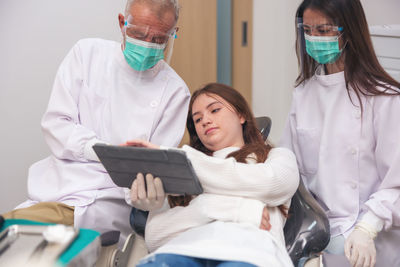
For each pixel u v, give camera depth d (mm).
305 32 1659
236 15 4016
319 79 1749
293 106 1874
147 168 1249
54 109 1738
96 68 1822
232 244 1185
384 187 1586
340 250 1573
